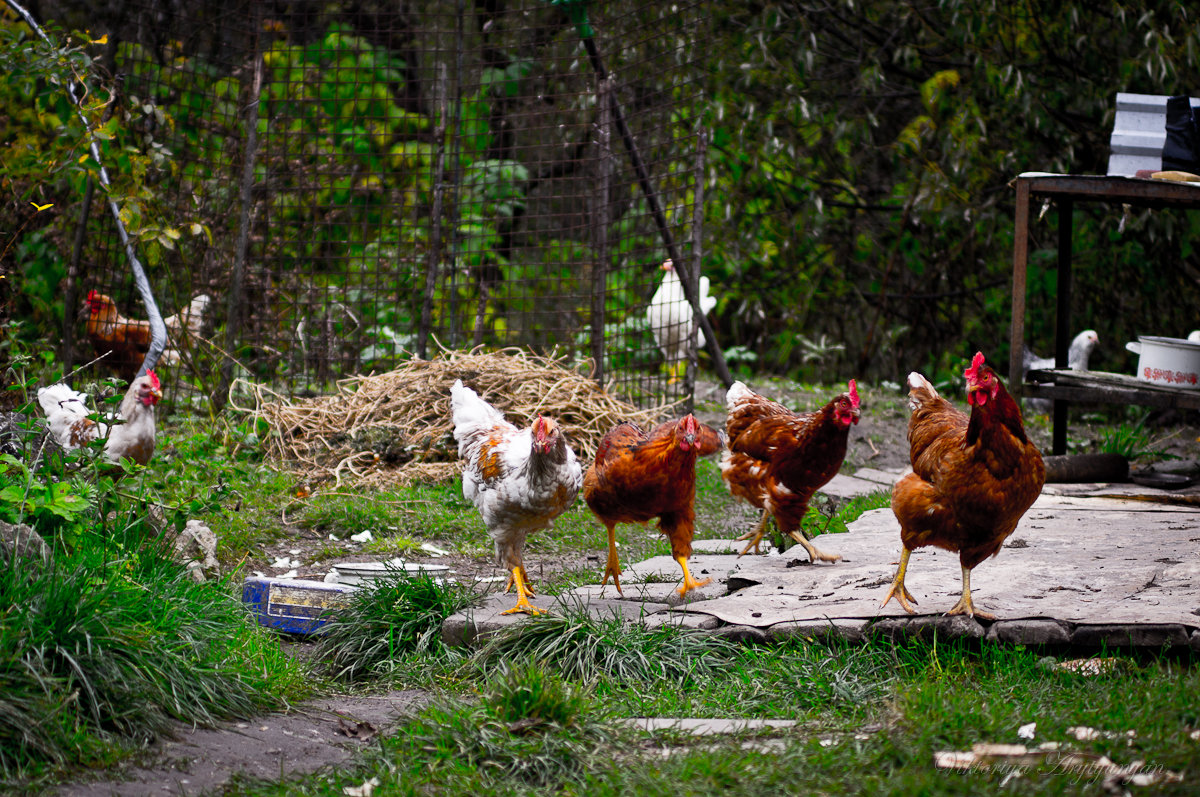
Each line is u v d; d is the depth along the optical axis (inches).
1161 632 166.1
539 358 405.1
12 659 139.6
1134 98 352.5
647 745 147.7
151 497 230.8
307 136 535.2
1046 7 570.9
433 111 486.3
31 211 390.6
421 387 382.6
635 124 502.9
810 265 669.9
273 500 321.7
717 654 184.2
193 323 436.1
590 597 220.7
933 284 663.1
